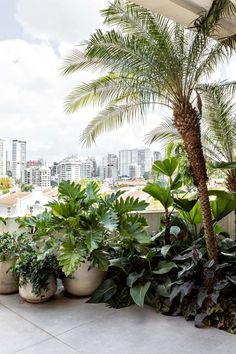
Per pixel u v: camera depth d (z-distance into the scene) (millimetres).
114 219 3766
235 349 2752
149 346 2816
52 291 3766
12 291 3990
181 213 4605
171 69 3672
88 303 3732
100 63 3988
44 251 3736
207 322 3189
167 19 3861
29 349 2770
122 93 4137
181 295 3354
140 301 3432
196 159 3748
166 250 3881
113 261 3910
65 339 2938
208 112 5164
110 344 2854
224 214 4207
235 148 5320
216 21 3629
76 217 3756
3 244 3932
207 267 3451
